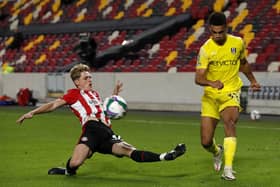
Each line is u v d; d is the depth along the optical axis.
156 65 47.09
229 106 13.27
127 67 48.00
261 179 13.53
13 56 59.12
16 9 66.94
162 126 29.50
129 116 36.53
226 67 13.38
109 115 13.53
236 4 50.19
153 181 13.33
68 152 18.97
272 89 36.69
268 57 41.91
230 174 13.16
